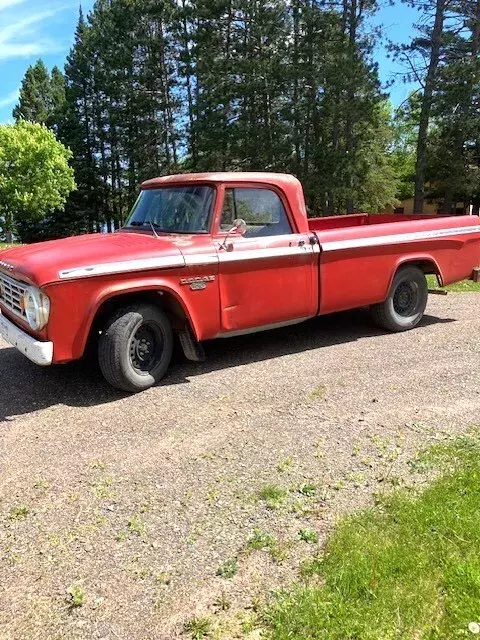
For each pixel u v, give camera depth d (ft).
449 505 9.81
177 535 9.46
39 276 14.03
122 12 122.01
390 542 8.91
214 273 16.74
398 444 12.51
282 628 7.36
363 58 80.89
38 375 17.71
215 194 17.08
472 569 8.18
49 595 8.18
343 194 85.97
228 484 11.02
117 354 15.33
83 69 157.58
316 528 9.54
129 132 134.82
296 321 19.40
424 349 19.80
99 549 9.17
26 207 154.92
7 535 9.60
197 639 7.32
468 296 30.55
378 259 20.76
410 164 150.51
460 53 79.61
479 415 13.97
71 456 12.36
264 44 92.22
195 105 98.63
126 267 14.99
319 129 89.20
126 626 7.58
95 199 170.60
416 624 7.34
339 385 16.34
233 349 20.25
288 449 12.42
